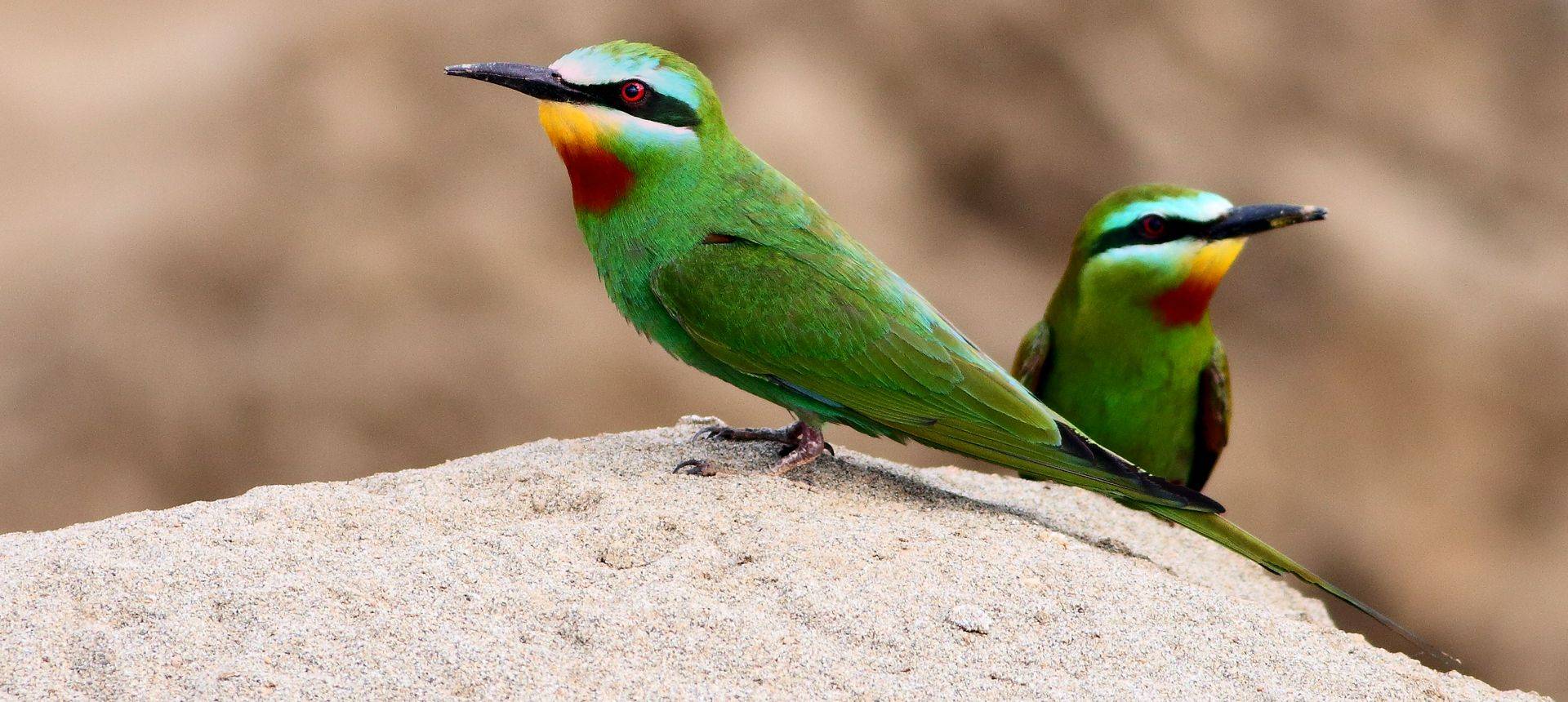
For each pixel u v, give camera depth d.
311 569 5.61
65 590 5.37
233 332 14.99
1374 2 19.86
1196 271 9.45
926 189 17.69
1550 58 20.38
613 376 14.92
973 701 5.06
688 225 7.52
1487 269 18.27
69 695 4.80
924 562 6.04
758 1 17.92
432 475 6.98
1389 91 19.55
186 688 4.84
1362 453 16.95
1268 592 8.33
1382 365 17.39
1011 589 5.86
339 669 4.95
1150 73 18.72
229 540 5.88
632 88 7.41
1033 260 17.72
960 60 18.30
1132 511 8.79
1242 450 16.66
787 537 6.17
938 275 17.08
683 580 5.73
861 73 17.88
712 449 7.72
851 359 7.42
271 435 14.48
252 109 16.47
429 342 14.91
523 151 16.19
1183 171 18.28
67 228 15.76
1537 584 16.62
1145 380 9.85
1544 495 17.14
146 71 17.75
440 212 15.70
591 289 15.50
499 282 15.27
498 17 16.94
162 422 14.48
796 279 7.42
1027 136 18.08
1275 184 18.41
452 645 5.10
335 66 16.53
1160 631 5.67
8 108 17.14
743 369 7.51
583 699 4.86
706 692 4.95
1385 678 5.60
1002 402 7.51
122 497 14.23
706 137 7.57
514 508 6.52
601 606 5.43
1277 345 17.39
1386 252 17.98
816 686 5.07
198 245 15.43
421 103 16.38
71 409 14.54
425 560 5.72
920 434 7.59
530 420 14.65
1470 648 16.34
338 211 15.63
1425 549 16.64
